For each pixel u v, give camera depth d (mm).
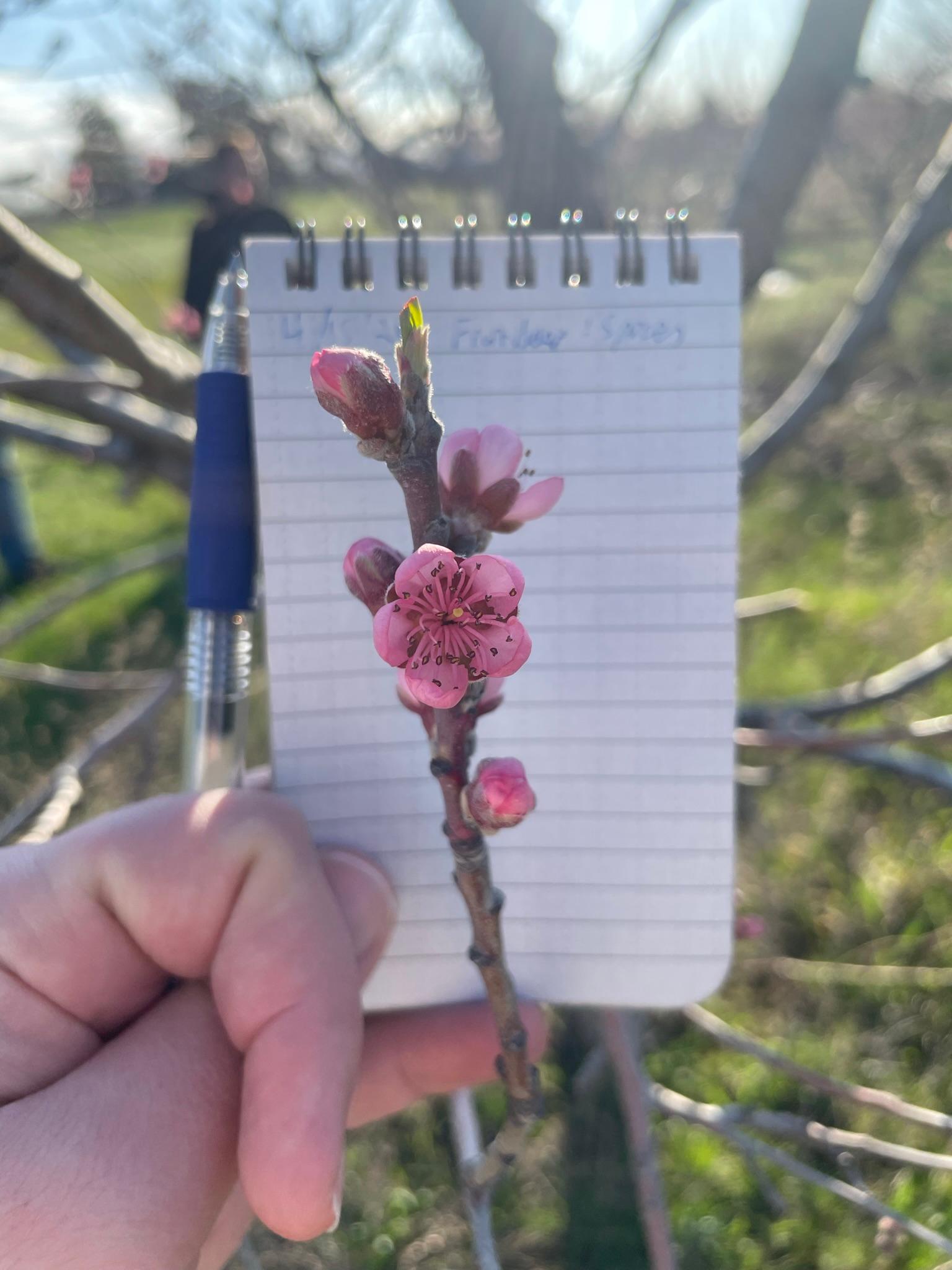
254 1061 126
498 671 94
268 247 153
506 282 155
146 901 133
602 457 157
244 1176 122
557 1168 312
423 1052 164
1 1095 125
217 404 156
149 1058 128
